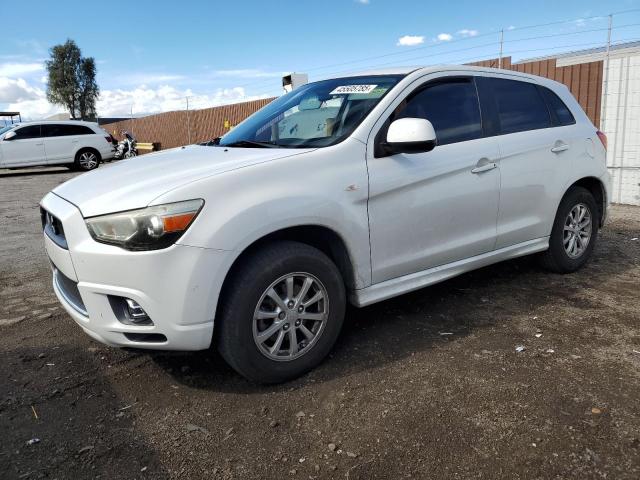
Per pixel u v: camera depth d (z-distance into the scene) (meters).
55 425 2.57
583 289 4.30
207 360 3.21
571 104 4.59
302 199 2.79
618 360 3.08
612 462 2.21
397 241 3.27
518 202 3.98
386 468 2.22
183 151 3.58
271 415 2.62
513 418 2.53
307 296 2.96
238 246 2.59
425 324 3.65
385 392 2.79
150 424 2.57
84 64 58.22
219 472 2.23
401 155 3.24
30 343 3.51
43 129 16.75
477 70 3.92
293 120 3.61
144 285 2.49
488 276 4.65
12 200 10.59
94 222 2.57
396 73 3.59
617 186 8.26
